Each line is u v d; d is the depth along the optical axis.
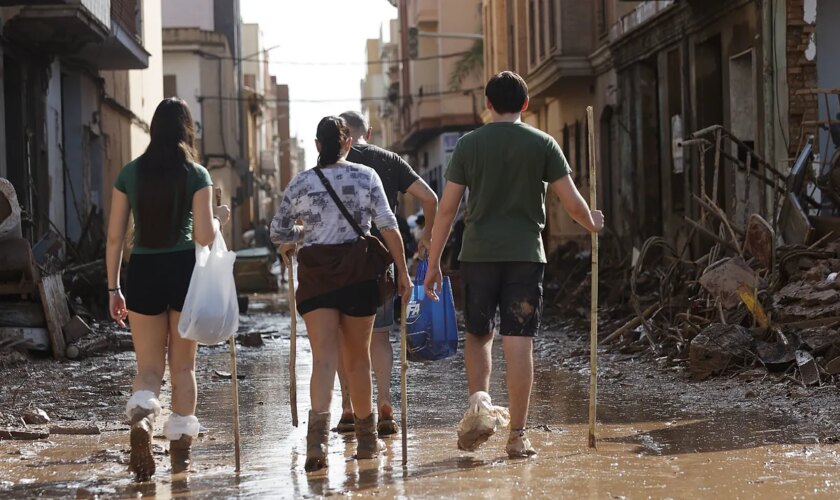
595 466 9.88
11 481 9.85
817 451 10.45
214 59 83.06
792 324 16.30
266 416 13.92
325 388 10.24
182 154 10.01
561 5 44.47
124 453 11.27
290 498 8.84
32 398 16.06
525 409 10.45
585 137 47.09
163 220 9.91
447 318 12.29
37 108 33.44
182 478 9.88
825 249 18.86
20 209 21.80
